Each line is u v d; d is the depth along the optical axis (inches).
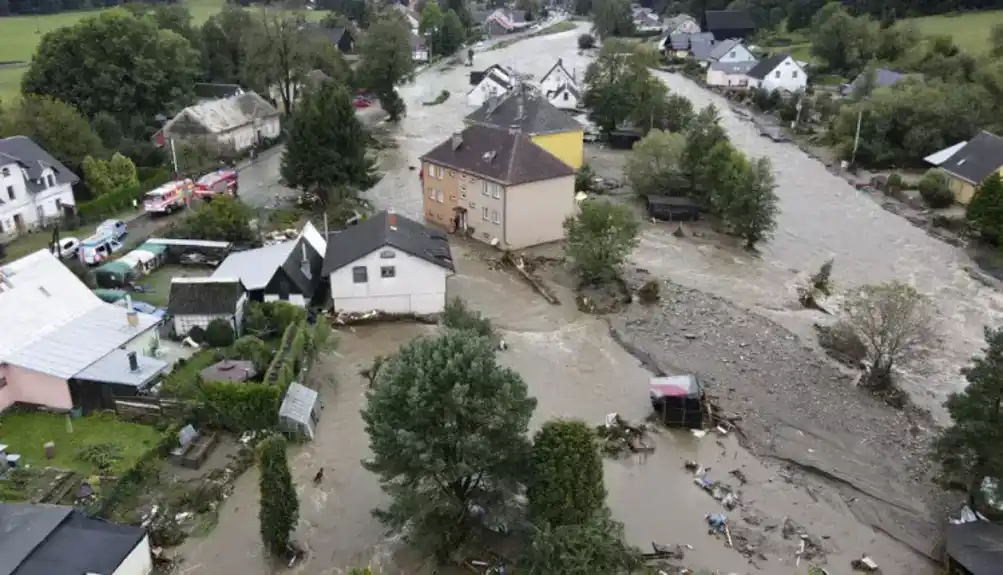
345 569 1183.6
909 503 1373.0
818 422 1606.8
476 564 1184.2
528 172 2449.6
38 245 2340.1
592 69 4153.5
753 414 1627.7
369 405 1192.2
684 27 7736.2
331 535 1254.9
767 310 2113.7
